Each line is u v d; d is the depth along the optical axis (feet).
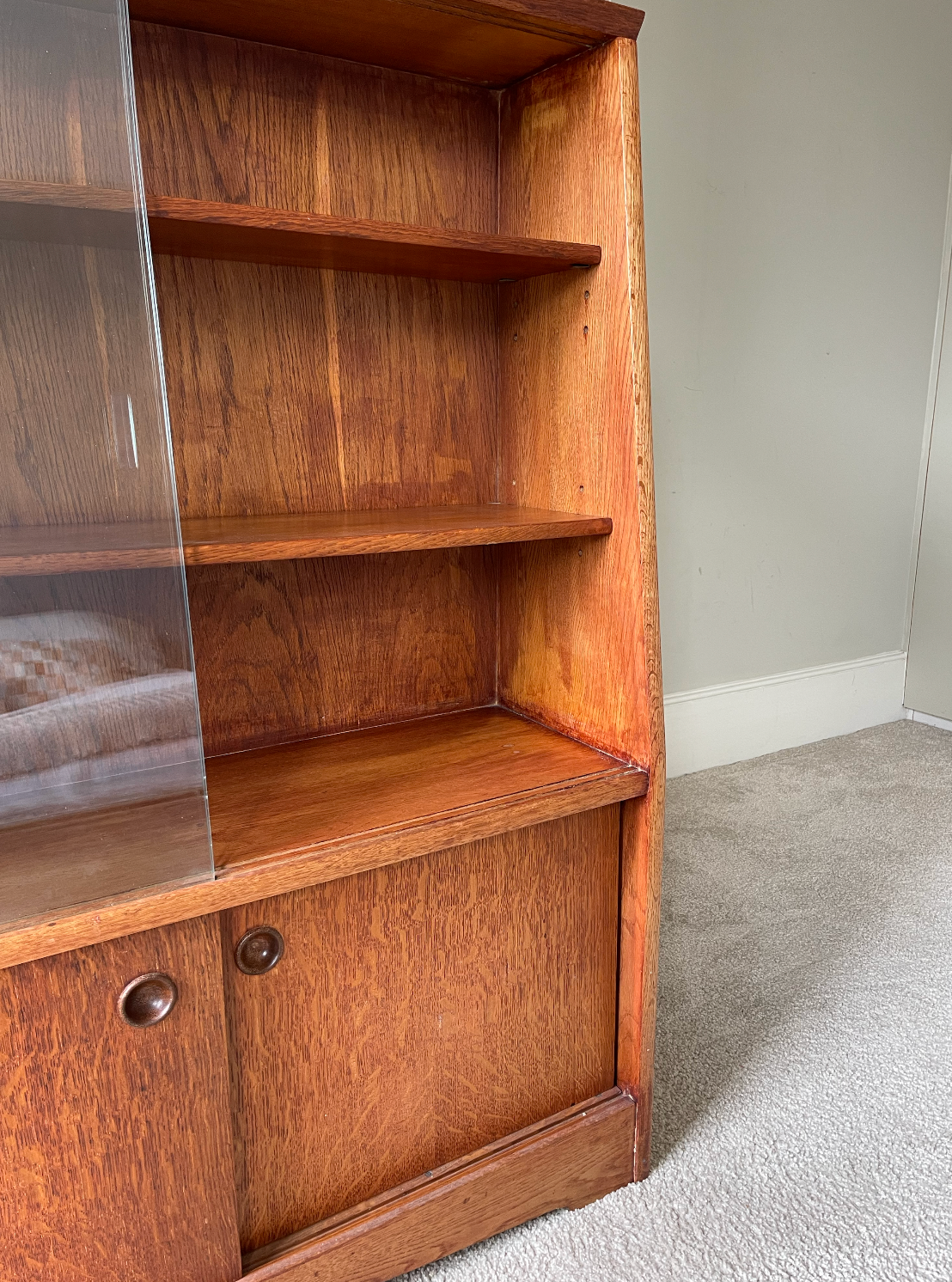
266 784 3.95
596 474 4.13
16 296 2.59
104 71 2.59
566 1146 4.18
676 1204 4.33
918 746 10.37
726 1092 5.06
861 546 10.33
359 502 4.53
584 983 4.28
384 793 3.83
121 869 2.92
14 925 2.77
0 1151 2.89
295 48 3.91
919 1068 5.25
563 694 4.57
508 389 4.73
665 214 7.97
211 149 3.84
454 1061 3.93
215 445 4.09
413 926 3.68
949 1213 4.25
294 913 3.37
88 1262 3.14
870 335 9.73
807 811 8.66
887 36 9.07
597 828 4.15
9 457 2.64
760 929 6.70
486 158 4.52
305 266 4.11
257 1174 3.50
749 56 8.18
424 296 4.50
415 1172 3.92
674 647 9.10
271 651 4.38
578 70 3.90
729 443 8.93
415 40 3.79
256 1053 3.40
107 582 2.79
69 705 2.76
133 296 2.71
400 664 4.78
